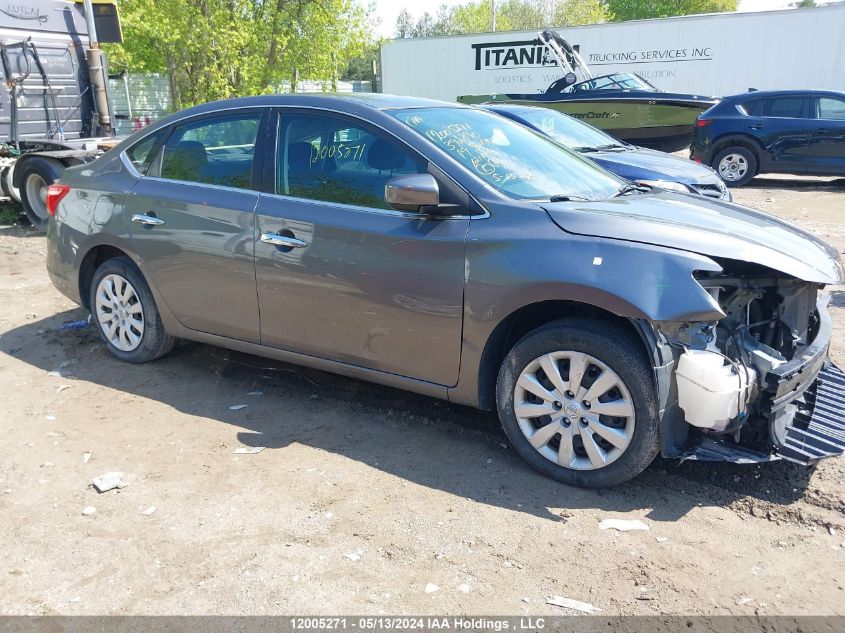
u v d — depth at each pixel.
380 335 3.71
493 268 3.32
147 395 4.46
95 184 4.83
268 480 3.46
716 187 7.95
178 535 3.02
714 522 3.11
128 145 4.80
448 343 3.52
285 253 3.91
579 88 15.08
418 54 23.03
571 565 2.82
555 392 3.33
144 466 3.59
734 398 3.01
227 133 4.30
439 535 3.01
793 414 3.46
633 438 3.16
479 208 3.46
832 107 12.91
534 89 21.81
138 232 4.54
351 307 3.75
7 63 9.42
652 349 3.05
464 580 2.74
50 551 2.93
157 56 22.73
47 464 3.61
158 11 18.50
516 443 3.51
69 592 2.69
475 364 3.47
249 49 20.94
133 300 4.81
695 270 3.02
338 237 3.73
